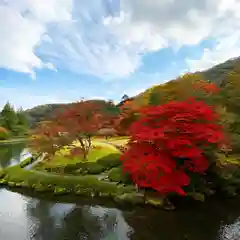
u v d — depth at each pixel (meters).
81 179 22.58
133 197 18.39
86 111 31.53
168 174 15.84
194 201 18.03
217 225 14.90
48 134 30.23
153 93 26.47
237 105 22.56
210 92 23.41
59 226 16.02
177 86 24.69
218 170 19.39
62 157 33.53
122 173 22.16
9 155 49.59
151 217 16.28
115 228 15.38
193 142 15.73
